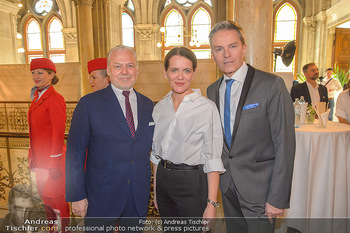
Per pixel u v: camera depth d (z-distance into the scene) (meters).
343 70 10.22
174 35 15.23
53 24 15.96
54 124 2.22
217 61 1.56
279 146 1.46
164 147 1.54
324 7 11.14
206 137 1.47
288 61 5.25
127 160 1.53
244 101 1.52
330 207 2.33
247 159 1.55
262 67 3.00
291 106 1.48
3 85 7.71
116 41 11.27
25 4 15.90
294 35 13.38
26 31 16.20
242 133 1.52
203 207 1.55
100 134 1.49
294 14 13.27
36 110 2.29
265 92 1.48
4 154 5.45
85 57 7.66
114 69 1.51
